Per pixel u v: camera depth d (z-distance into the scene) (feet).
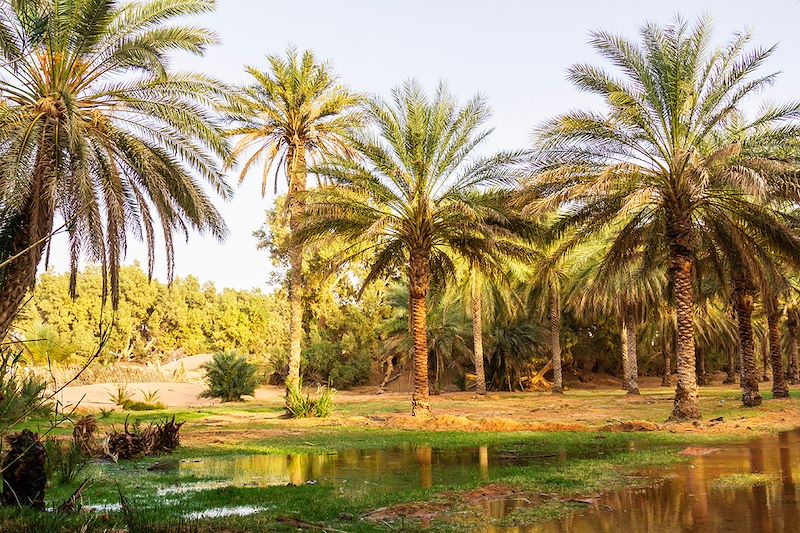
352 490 28.55
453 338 161.48
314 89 90.38
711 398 106.01
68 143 52.60
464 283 124.26
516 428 62.08
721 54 64.54
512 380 172.24
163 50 60.44
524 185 68.69
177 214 61.67
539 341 166.71
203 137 61.31
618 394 136.05
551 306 148.15
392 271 90.99
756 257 76.28
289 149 91.56
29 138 49.42
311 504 24.61
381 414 88.63
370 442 51.26
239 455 43.37
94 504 24.91
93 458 38.75
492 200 75.82
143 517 19.51
